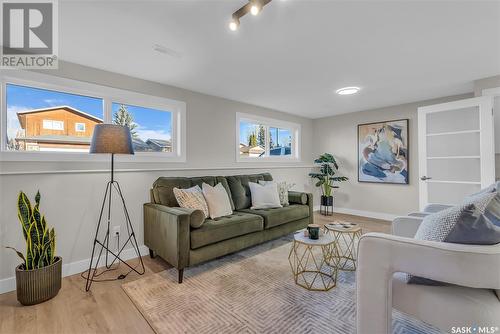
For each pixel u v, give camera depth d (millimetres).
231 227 2553
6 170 2074
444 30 1929
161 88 3105
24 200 1889
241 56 2369
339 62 2521
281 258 2730
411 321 1617
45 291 1859
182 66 2588
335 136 5234
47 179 2262
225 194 3027
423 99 3955
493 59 2463
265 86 3262
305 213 3531
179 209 2410
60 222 2324
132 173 2801
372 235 1253
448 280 1054
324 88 3359
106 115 2693
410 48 2229
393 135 4398
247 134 4348
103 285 2135
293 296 1929
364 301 1246
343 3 1600
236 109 4012
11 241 2070
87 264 2463
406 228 1993
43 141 2369
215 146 3693
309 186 5422
